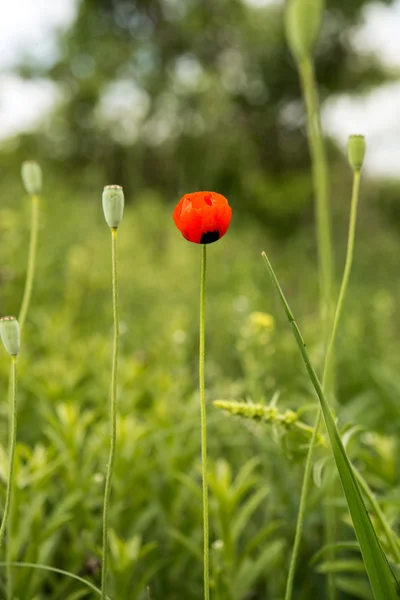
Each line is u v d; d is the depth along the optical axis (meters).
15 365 0.53
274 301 2.21
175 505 0.80
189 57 6.98
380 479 0.80
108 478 0.53
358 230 4.95
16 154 4.18
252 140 7.12
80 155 5.75
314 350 1.24
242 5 6.73
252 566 0.72
